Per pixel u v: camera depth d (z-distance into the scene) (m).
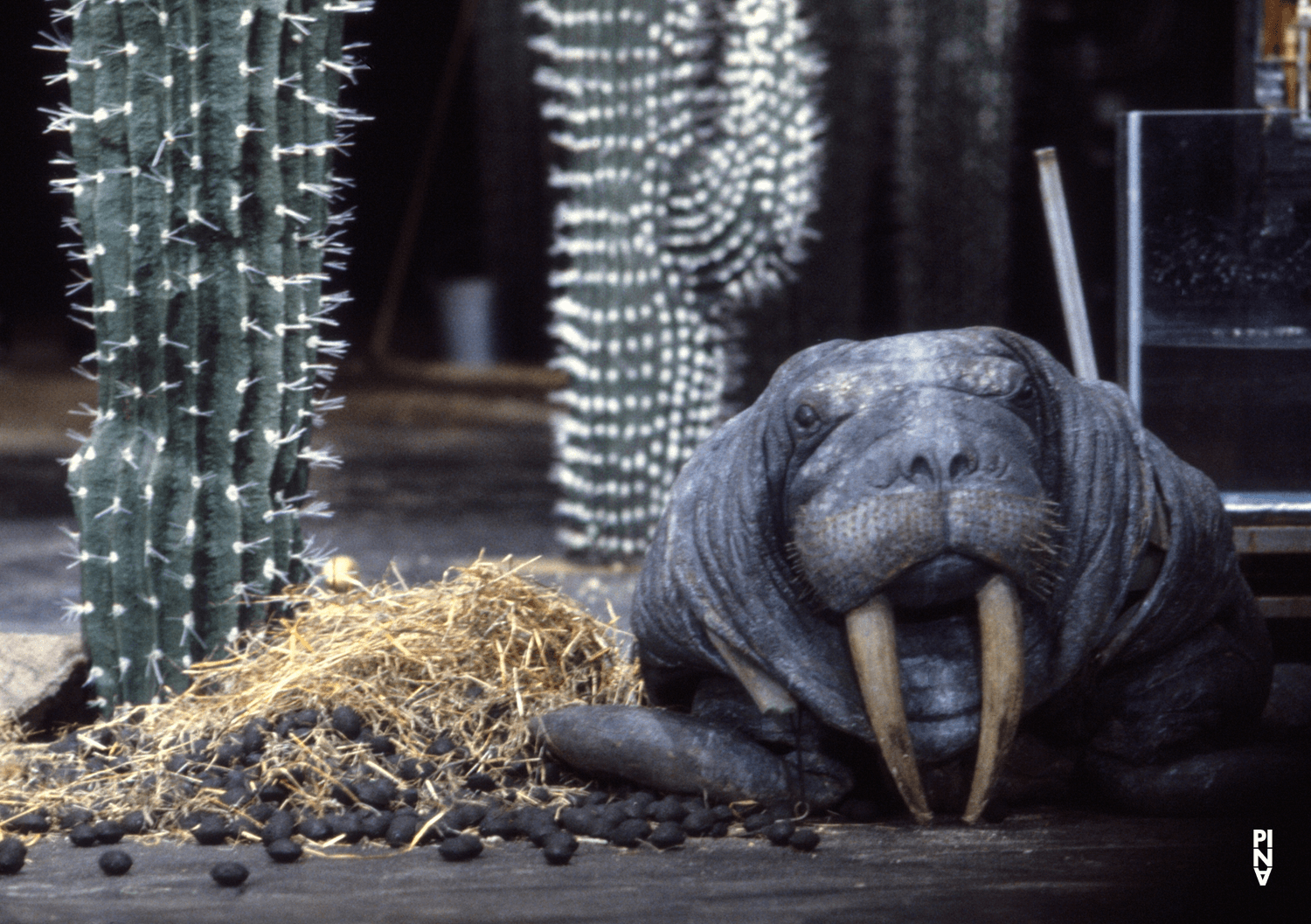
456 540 16.02
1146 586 7.29
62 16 8.71
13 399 31.39
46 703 8.58
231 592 8.73
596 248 14.62
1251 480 9.50
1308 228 9.38
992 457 6.52
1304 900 5.91
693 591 7.11
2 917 5.91
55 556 15.22
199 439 8.67
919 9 24.23
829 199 22.14
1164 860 6.44
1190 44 24.84
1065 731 7.39
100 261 8.58
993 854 6.56
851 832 6.95
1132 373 9.55
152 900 6.10
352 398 32.22
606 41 14.47
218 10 8.51
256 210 8.69
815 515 6.61
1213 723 7.37
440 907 5.94
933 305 24.38
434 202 41.78
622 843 6.71
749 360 20.38
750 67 14.41
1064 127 25.98
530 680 8.03
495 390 33.97
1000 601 6.54
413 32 40.53
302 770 7.25
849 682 6.91
